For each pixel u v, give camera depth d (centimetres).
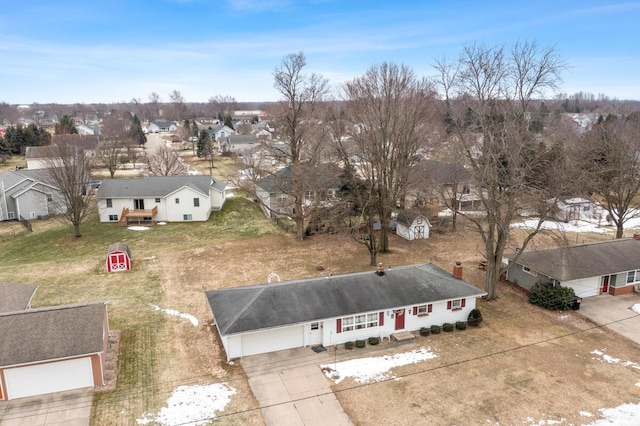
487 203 3092
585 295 3294
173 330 2770
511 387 2223
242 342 2480
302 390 2206
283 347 2577
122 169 8706
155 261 4019
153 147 12112
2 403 2091
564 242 2995
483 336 2733
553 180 3678
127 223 5250
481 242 4512
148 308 3069
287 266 3872
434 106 4206
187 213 5391
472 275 3662
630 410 2044
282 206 4891
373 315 2666
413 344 2648
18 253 4391
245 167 6481
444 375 2330
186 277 3634
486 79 2972
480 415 2023
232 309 2558
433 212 5253
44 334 2194
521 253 3338
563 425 1953
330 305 2605
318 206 4659
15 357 2072
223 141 12212
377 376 2325
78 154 5775
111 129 12100
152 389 2205
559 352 2541
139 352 2525
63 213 5300
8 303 2603
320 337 2634
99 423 1964
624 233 4794
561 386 2227
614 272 3212
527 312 3045
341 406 2089
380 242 4247
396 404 2103
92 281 3562
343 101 4556
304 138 4553
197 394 2167
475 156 3612
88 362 2189
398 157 3847
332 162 4491
